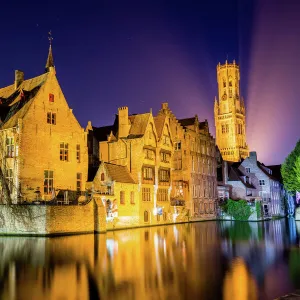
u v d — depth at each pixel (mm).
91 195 52875
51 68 58875
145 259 29578
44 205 44906
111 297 19453
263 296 19672
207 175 85375
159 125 71938
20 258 29641
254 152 97250
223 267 26609
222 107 195000
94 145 70625
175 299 19156
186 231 54656
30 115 54250
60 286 21438
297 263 28062
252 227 62625
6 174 52750
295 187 76875
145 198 65188
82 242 39719
